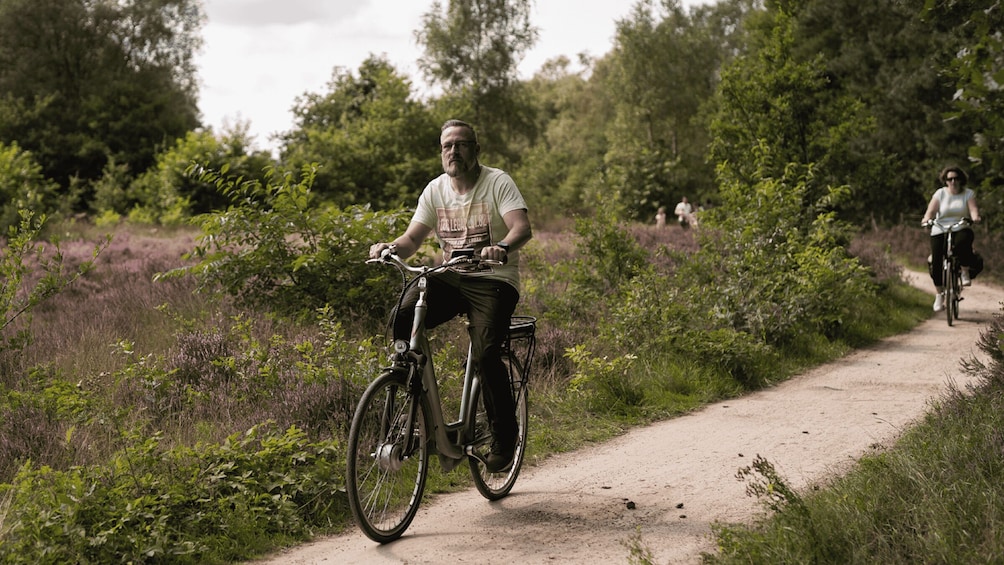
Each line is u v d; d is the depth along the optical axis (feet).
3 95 159.33
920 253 74.49
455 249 15.30
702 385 26.27
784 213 36.63
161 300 33.06
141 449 15.67
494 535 14.70
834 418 22.67
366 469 14.85
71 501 13.69
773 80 47.91
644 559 12.66
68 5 161.79
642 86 168.14
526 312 32.50
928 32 90.53
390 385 14.34
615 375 24.84
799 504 13.03
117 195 120.78
